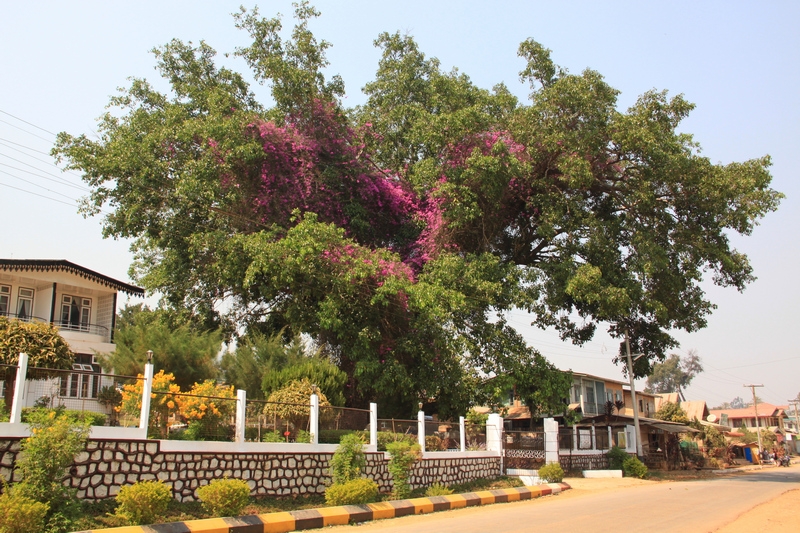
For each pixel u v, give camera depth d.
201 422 12.19
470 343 23.89
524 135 25.75
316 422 14.44
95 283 26.30
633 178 26.77
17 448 9.38
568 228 26.42
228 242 22.06
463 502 15.77
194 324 24.94
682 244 27.20
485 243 26.64
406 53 29.70
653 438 40.69
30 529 8.37
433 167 24.77
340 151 26.17
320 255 20.77
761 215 25.33
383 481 15.73
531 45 27.75
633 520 12.38
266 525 10.71
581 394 43.69
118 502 10.12
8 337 11.43
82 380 11.01
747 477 30.50
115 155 23.03
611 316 26.64
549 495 19.28
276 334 24.62
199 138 23.88
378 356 22.67
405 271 22.44
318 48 25.67
